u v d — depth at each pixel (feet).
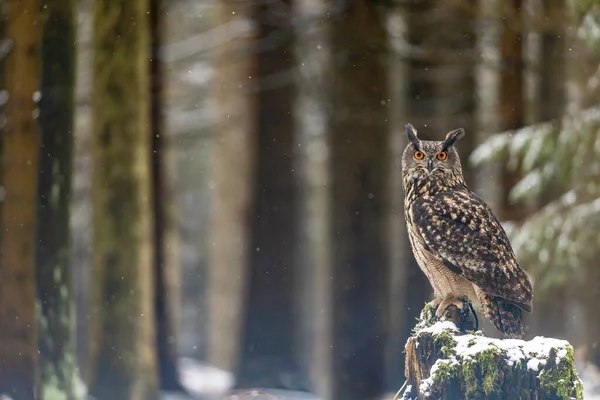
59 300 44.98
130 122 52.11
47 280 44.93
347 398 60.08
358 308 59.67
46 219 45.06
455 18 60.44
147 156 53.01
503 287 28.68
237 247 95.25
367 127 59.06
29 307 44.98
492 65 57.62
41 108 45.34
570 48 58.54
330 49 59.72
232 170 94.79
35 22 45.60
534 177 52.24
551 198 55.93
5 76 45.60
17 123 45.42
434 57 59.06
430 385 23.00
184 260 134.41
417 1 60.39
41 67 45.47
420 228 30.27
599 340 55.83
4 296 45.01
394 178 82.74
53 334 44.78
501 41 57.57
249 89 66.08
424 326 29.40
